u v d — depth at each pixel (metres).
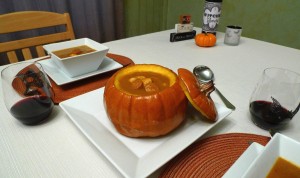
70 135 0.36
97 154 0.32
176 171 0.30
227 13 1.33
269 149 0.26
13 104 0.36
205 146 0.34
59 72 0.52
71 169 0.30
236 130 0.37
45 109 0.37
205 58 0.67
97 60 0.51
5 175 0.29
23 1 0.96
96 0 1.18
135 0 1.40
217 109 0.39
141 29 1.55
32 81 0.38
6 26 0.66
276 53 0.72
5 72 0.38
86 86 0.49
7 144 0.33
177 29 0.82
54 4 1.06
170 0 1.62
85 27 1.21
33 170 0.29
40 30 1.06
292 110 0.36
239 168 0.27
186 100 0.35
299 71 0.60
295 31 1.10
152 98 0.31
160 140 0.34
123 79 0.37
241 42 0.83
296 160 0.26
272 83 0.38
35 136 0.35
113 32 1.34
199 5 1.44
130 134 0.34
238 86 0.51
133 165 0.29
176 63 0.63
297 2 1.04
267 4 1.15
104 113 0.40
